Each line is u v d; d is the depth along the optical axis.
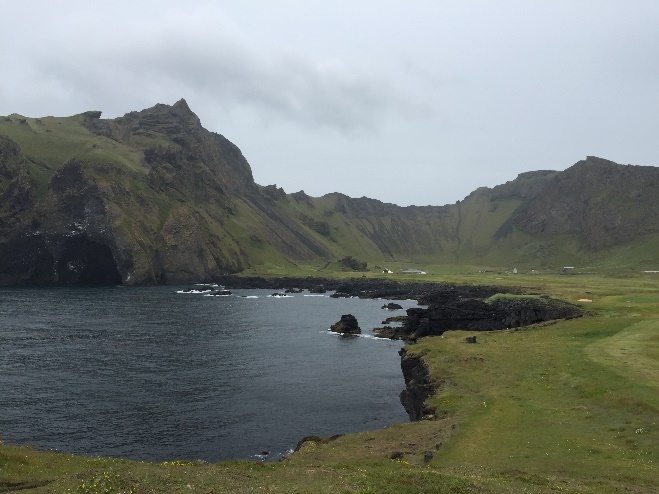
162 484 24.05
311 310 155.00
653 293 117.19
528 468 28.75
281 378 73.25
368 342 102.12
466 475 26.64
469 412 41.12
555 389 44.75
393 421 55.12
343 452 36.56
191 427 53.16
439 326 100.00
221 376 73.94
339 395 64.94
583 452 30.56
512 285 167.25
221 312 147.00
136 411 58.03
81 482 23.89
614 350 56.00
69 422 54.16
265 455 45.88
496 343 67.56
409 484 23.77
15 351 88.19
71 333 106.56
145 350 91.44
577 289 138.12
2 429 51.75
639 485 25.06
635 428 33.44
